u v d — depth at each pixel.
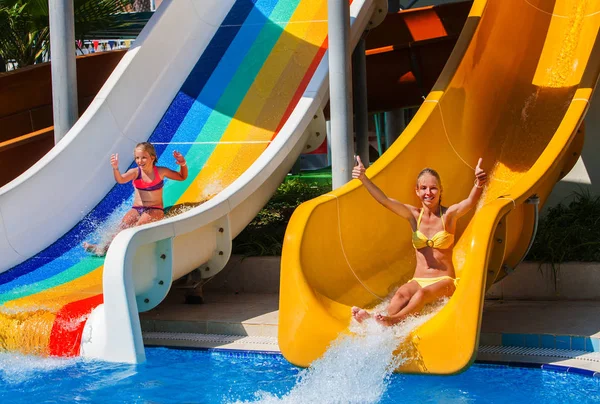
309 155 19.77
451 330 4.79
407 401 4.64
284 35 10.01
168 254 6.11
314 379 4.99
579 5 8.77
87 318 5.78
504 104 8.01
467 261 4.86
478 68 7.80
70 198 7.78
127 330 5.61
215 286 7.71
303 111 7.99
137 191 7.54
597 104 8.62
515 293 6.90
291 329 5.16
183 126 8.98
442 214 5.70
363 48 9.87
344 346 4.96
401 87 10.49
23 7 12.06
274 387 5.00
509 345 5.66
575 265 6.76
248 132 8.73
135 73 8.96
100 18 12.77
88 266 6.89
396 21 12.82
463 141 7.29
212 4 10.45
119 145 8.52
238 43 9.98
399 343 4.92
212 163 8.38
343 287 5.74
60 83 8.50
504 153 7.59
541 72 8.42
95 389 5.01
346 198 5.91
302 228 5.44
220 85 9.44
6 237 7.11
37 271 6.91
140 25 14.76
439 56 10.18
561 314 6.21
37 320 5.82
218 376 5.28
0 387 5.09
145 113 8.98
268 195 7.71
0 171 9.32
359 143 9.98
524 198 5.50
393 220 6.38
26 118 10.64
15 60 13.29
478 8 7.97
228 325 6.29
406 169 6.52
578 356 5.32
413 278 5.69
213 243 6.91
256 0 10.58
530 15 8.80
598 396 4.63
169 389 4.99
